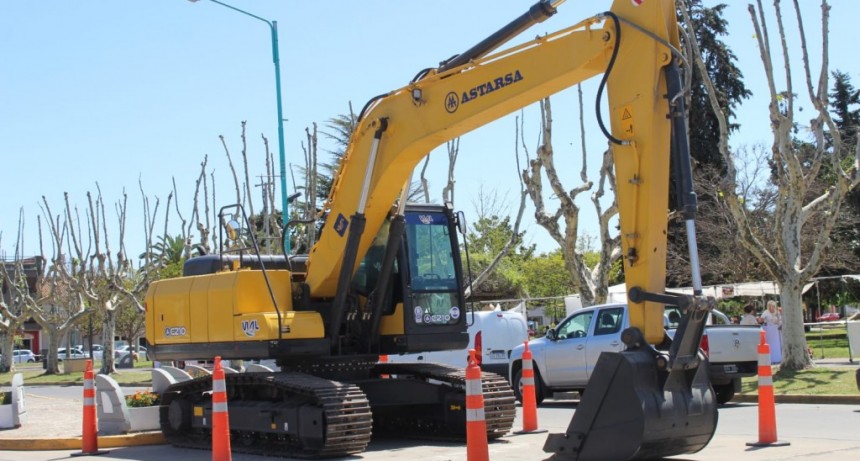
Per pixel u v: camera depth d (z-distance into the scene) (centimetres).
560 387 1780
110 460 1159
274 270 1246
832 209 2003
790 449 997
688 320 802
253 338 1172
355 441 1065
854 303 4722
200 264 1342
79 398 2430
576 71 904
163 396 1354
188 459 1148
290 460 1091
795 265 2062
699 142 4072
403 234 1212
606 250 2312
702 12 4228
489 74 998
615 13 870
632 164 847
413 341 1192
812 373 1966
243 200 2981
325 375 1229
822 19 1966
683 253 3991
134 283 5259
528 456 1027
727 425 1303
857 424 1266
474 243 4572
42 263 4984
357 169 1163
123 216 4022
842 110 4772
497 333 2022
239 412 1193
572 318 1781
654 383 807
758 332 1673
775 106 2038
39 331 8838
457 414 1201
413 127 1091
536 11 943
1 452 1291
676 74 838
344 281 1176
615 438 802
